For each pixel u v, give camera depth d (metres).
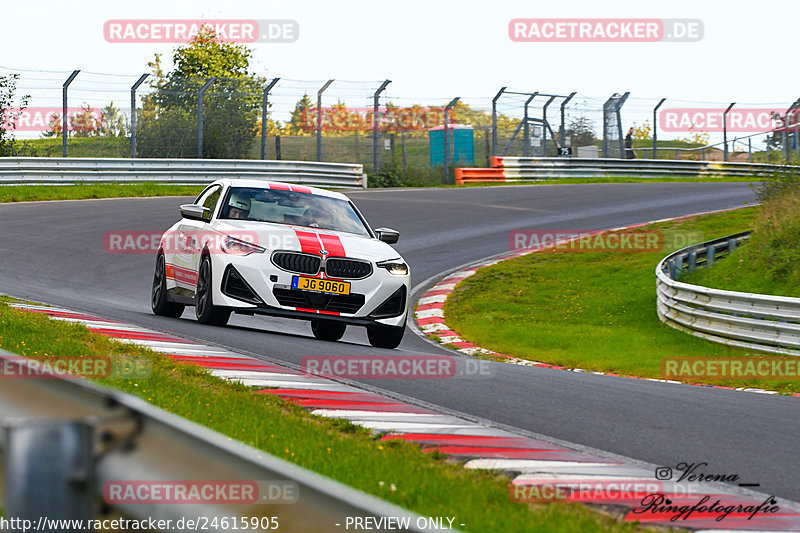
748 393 17.98
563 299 34.38
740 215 51.78
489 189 65.88
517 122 74.56
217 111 61.34
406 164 70.75
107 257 34.34
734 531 8.07
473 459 10.20
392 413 12.78
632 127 83.19
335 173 62.94
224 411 11.20
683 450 11.64
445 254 42.06
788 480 10.41
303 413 11.98
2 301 20.16
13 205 45.34
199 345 17.27
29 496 4.20
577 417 13.53
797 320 24.62
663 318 30.78
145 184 55.06
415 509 7.61
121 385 12.05
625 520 8.07
